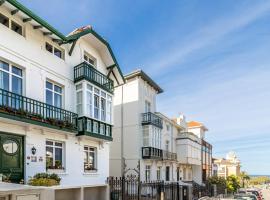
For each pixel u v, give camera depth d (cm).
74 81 1706
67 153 1577
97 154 1853
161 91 3272
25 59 1362
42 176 1298
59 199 1282
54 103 1566
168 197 2164
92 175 1778
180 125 3847
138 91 2794
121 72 2119
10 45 1287
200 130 4822
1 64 1255
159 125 3016
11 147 1245
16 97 1248
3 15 1281
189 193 2456
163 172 3186
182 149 3716
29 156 1318
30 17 1351
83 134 1620
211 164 5288
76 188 1354
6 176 1162
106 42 1952
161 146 3125
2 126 1206
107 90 1903
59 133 1525
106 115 1875
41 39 1484
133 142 2747
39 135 1391
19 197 790
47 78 1510
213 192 3189
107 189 1609
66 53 1677
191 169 4391
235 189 4831
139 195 1850
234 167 7975
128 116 2819
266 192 7294
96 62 1983
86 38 1853
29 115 1274
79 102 1691
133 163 2705
